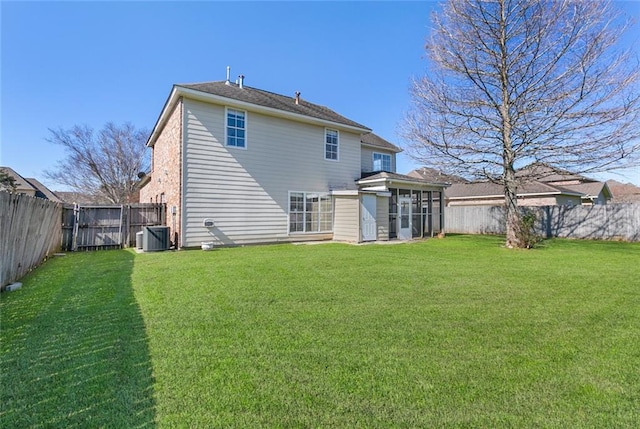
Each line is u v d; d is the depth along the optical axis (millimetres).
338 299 4531
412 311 4023
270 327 3449
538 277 6078
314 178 13312
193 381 2365
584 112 10047
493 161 11594
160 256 8672
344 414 2014
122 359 2693
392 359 2740
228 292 4852
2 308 4039
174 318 3693
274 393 2229
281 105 12578
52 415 1979
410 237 14805
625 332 3387
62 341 3047
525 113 10688
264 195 11898
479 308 4160
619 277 6117
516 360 2746
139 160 28391
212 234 10742
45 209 7840
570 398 2201
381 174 14297
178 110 10602
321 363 2658
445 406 2102
